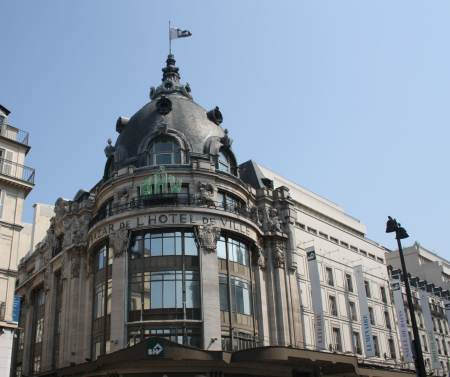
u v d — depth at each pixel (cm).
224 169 4422
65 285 4475
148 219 3819
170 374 3288
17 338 5500
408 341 5028
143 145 4269
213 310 3606
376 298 5428
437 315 6850
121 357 3086
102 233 4016
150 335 3512
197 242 3803
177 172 4066
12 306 3181
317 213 5153
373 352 4647
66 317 4312
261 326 4012
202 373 3303
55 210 5134
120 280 3700
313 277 4444
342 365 3881
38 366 4862
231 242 4016
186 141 4288
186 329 3525
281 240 4431
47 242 5228
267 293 4216
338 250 5131
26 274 5838
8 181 3400
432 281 7600
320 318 4300
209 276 3697
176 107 4631
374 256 5744
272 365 3662
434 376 5381
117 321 3578
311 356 3384
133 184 4103
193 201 3975
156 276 3697
